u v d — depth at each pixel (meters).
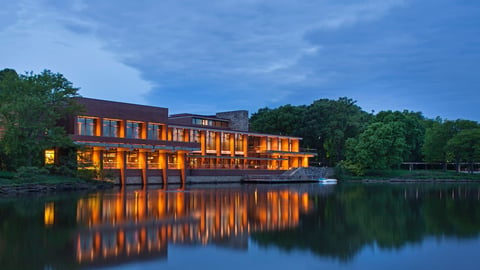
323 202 45.25
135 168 77.75
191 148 86.00
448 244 22.62
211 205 39.81
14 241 22.02
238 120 109.00
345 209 38.44
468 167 138.62
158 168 81.81
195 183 87.62
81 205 38.28
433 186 84.50
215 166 96.38
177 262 18.33
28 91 59.31
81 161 66.19
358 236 24.73
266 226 27.92
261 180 95.19
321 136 124.19
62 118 68.31
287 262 18.67
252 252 20.36
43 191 55.81
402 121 115.94
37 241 22.02
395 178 109.75
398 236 24.83
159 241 22.42
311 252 20.56
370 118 136.38
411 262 18.89
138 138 78.38
